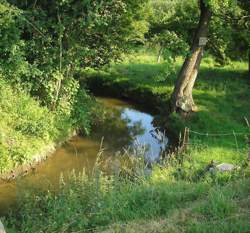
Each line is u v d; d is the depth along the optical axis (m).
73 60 18.59
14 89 17.31
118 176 12.95
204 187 11.38
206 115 19.94
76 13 17.73
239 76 27.58
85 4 17.53
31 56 18.09
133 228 9.53
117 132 20.38
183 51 20.39
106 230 9.70
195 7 23.34
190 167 14.05
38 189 13.23
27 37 18.05
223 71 28.77
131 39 20.78
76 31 18.36
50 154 16.98
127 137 19.78
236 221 9.16
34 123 16.81
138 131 20.67
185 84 20.66
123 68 29.03
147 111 23.81
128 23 19.53
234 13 22.16
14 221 11.06
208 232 8.89
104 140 19.17
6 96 16.70
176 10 24.56
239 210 9.70
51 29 18.09
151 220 9.94
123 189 11.72
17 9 16.44
